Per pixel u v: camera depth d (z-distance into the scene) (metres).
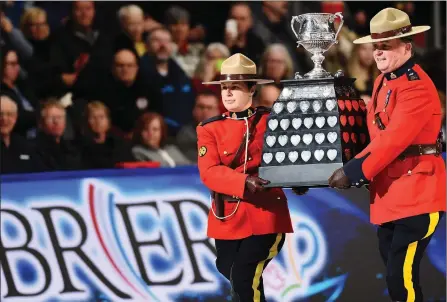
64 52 19.08
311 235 16.91
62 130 18.73
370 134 12.71
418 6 19.36
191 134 19.02
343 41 19.25
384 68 12.51
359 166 12.18
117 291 17.23
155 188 17.23
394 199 12.40
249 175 13.12
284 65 19.19
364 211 16.88
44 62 19.00
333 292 16.88
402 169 12.40
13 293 17.45
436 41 19.22
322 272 16.88
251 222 13.55
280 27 19.42
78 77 19.02
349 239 16.88
